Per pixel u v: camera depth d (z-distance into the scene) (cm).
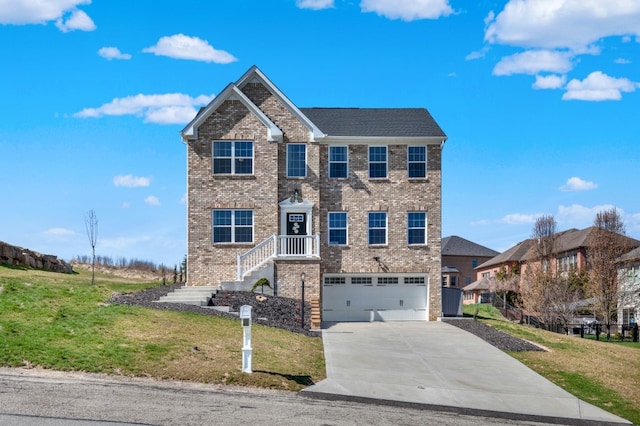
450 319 3612
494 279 7306
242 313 1909
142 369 1814
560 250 6531
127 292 3091
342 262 3684
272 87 3697
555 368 2445
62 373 1719
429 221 3738
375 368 2244
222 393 1711
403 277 3747
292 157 3681
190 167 3600
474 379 2192
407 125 3834
